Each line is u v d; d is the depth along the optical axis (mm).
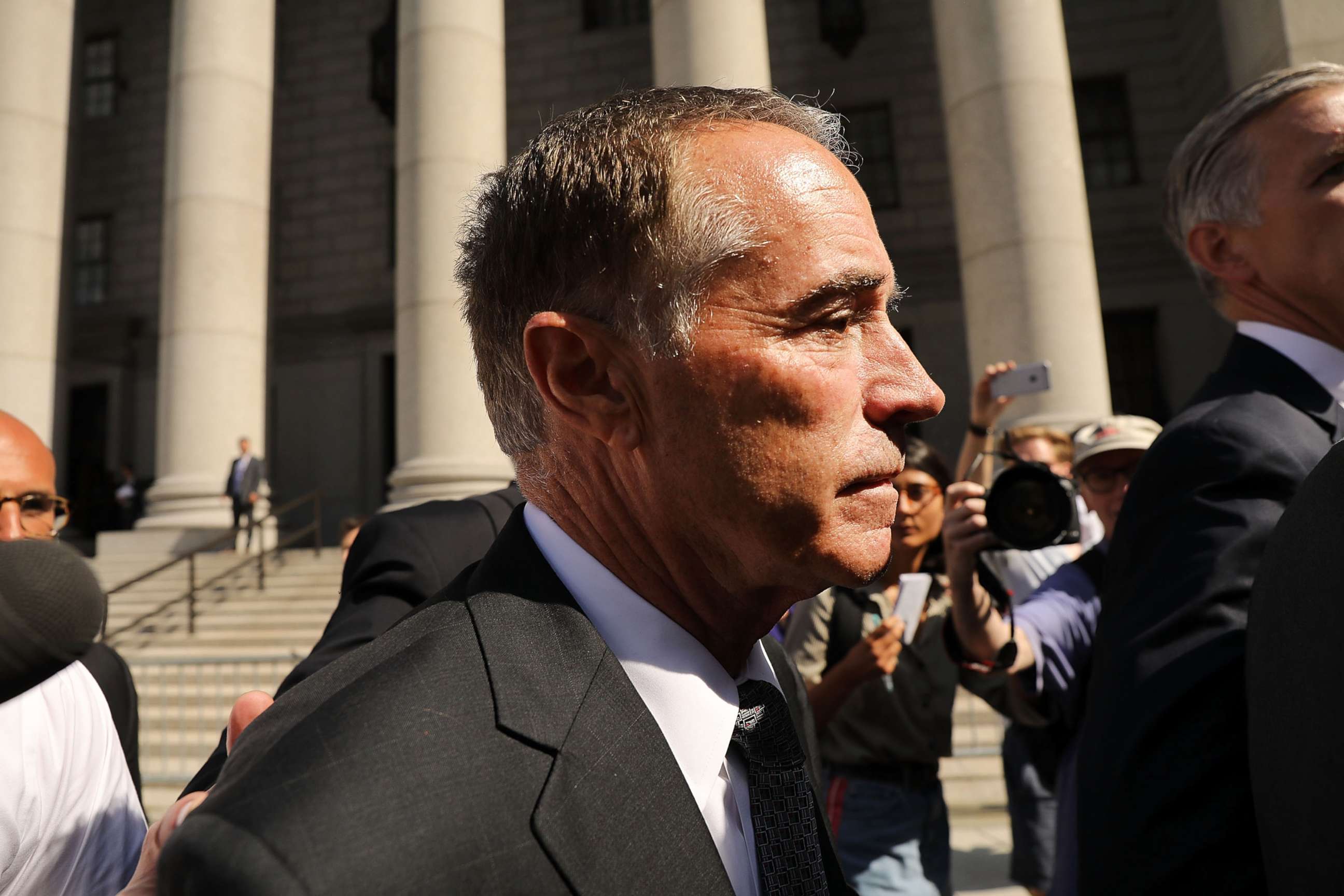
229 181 13688
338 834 546
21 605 671
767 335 749
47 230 14047
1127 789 1065
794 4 19031
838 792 3055
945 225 18234
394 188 20562
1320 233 1461
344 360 20391
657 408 778
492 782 635
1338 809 755
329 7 21344
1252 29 9875
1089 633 2289
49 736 1194
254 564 12609
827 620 3154
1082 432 3217
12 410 13359
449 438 11328
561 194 814
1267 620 872
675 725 799
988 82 10820
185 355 13344
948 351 17891
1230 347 1587
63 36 14648
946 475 3342
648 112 823
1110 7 18625
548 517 901
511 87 19656
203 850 528
